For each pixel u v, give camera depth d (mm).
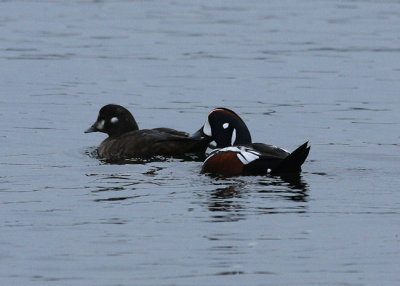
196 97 22359
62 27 34875
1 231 10930
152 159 15859
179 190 13039
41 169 14820
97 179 13953
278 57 28328
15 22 36031
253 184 13352
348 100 21984
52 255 10023
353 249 10180
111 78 24844
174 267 9617
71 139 18000
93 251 10141
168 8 40812
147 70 26062
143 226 11102
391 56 28469
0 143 17344
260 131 18672
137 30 34156
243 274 9398
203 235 10688
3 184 13562
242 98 22203
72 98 22172
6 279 9312
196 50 29703
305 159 14719
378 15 38438
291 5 41844
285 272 9469
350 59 27953
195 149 16031
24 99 21984
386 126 19062
